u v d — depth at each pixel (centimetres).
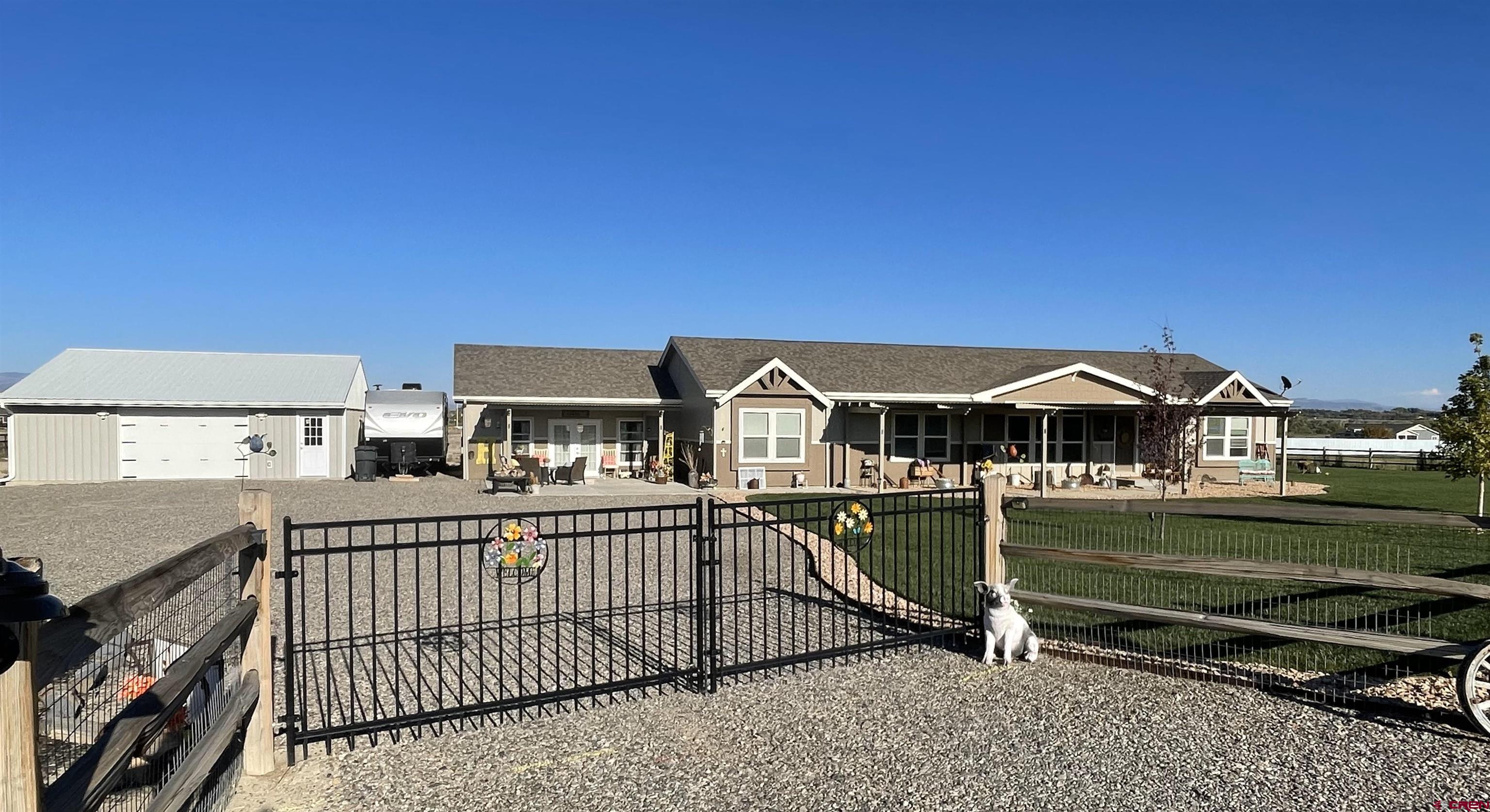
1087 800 416
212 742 356
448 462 3566
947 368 2892
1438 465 2142
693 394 2666
